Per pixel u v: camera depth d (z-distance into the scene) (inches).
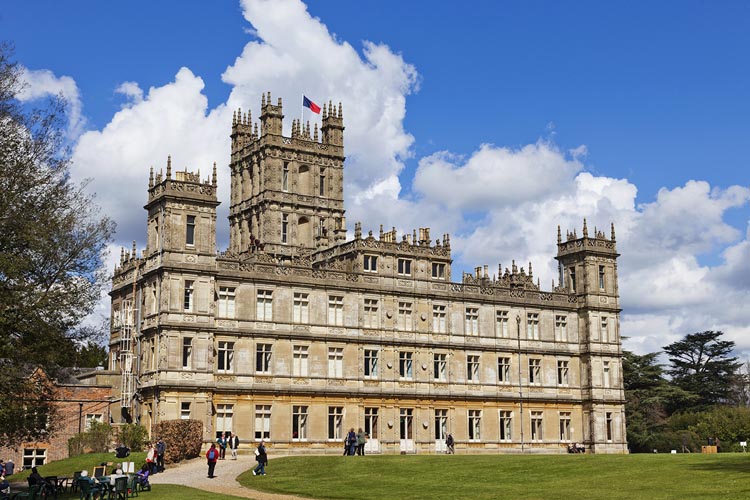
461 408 3740.2
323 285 3506.4
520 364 3924.7
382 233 3698.3
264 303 3393.2
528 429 3897.6
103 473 2154.3
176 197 3223.4
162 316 3149.6
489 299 3887.8
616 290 4200.3
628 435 4815.5
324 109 4503.0
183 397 3132.4
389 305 3646.7
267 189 4232.3
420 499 1838.1
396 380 3607.3
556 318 4072.3
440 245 3833.7
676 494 1674.5
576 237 4217.5
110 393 3272.6
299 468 2534.5
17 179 1941.4
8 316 1871.3
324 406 3432.6
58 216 1985.7
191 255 3230.8
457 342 3777.1
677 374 5659.5
